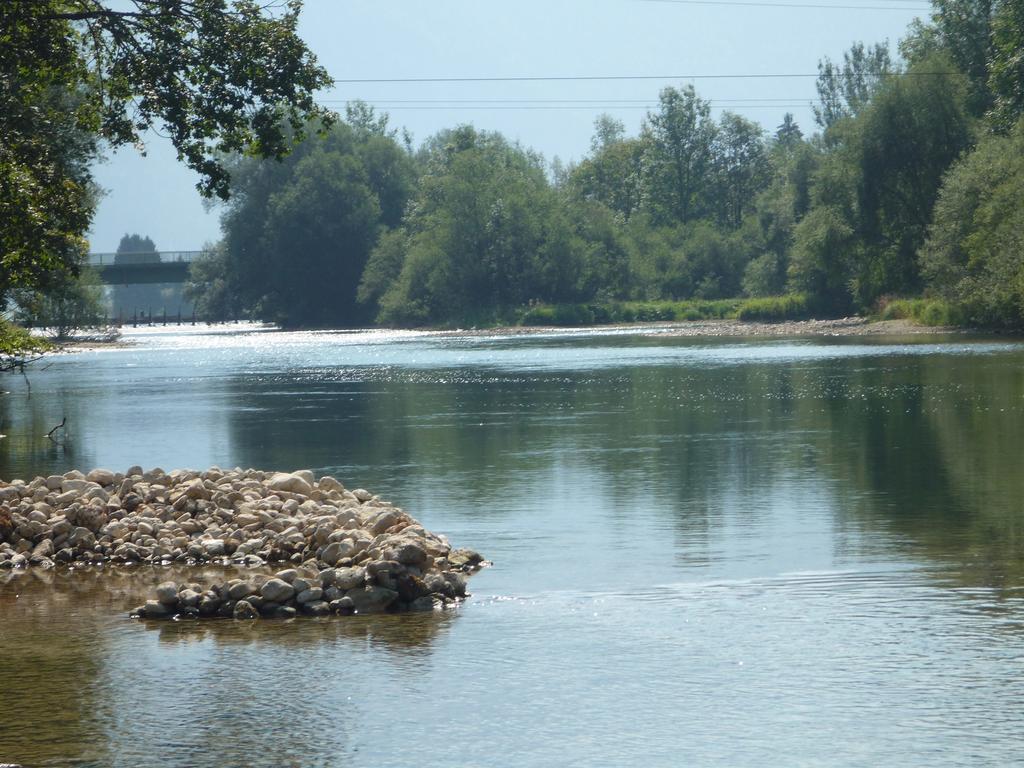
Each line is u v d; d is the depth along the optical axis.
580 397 110.31
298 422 92.94
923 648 29.31
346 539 40.56
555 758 23.17
